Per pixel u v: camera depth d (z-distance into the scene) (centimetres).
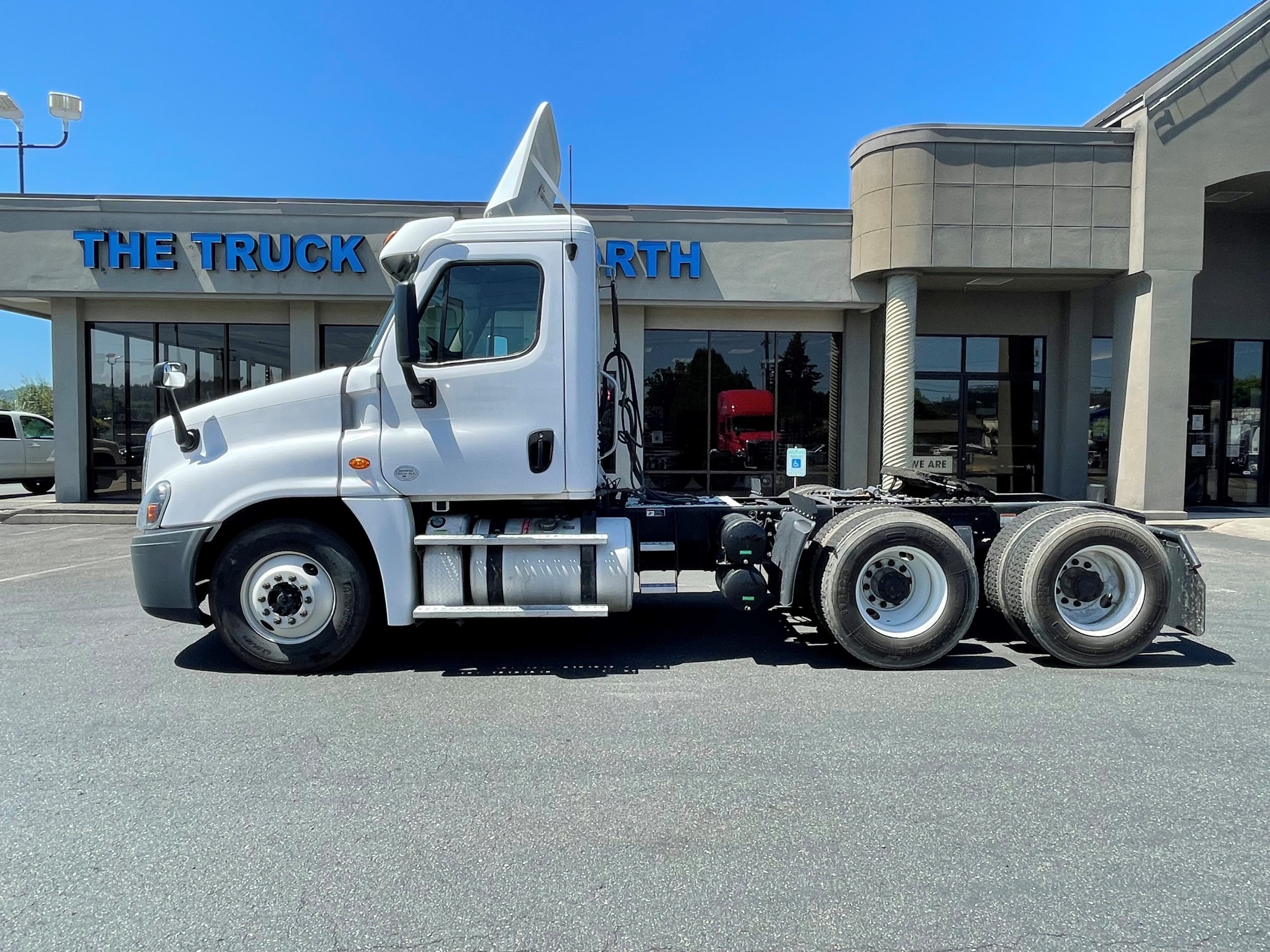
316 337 1415
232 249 1326
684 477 1448
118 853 295
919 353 1500
